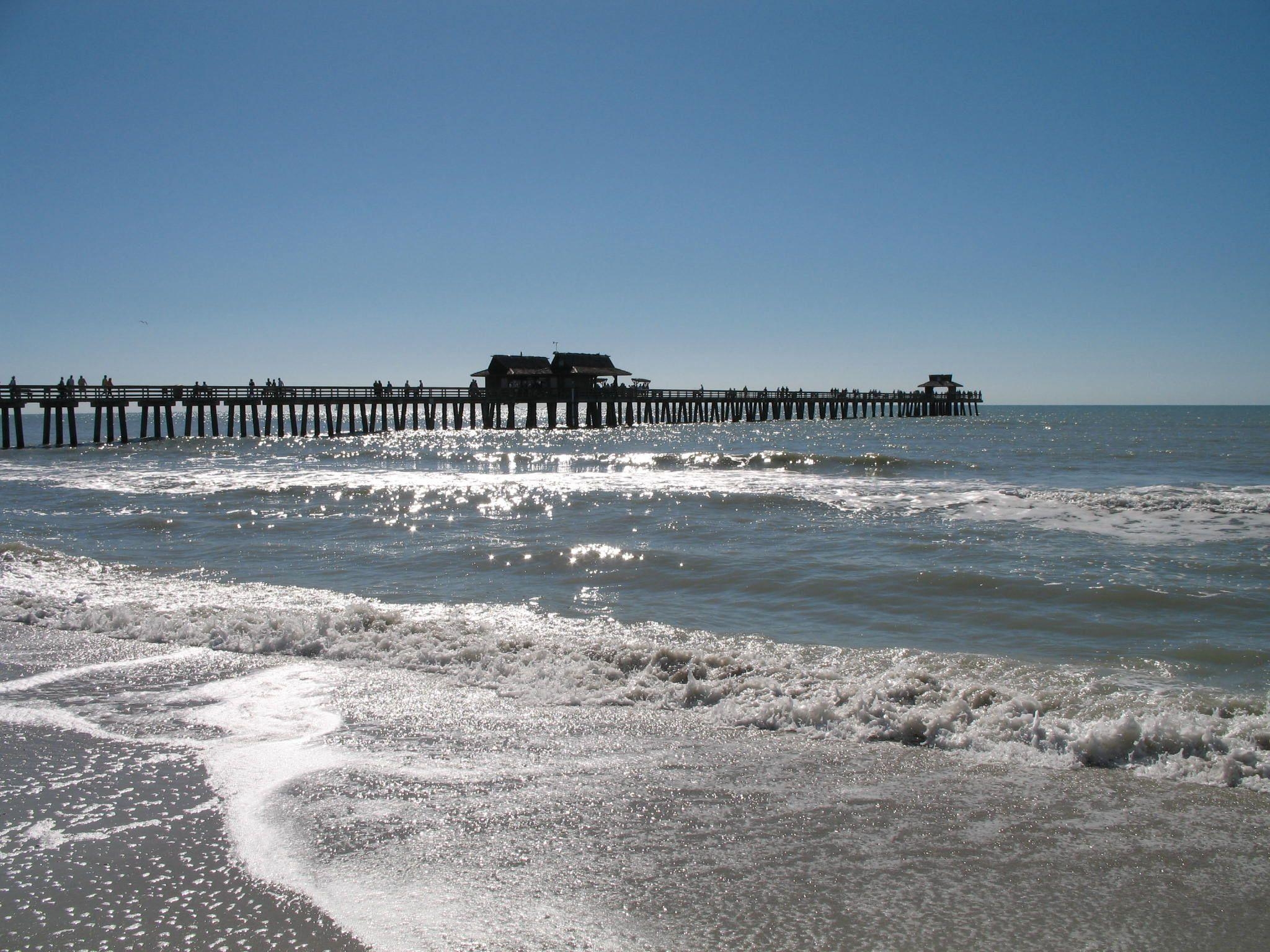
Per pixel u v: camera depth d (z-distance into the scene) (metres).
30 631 10.10
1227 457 37.12
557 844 5.00
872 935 4.12
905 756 6.24
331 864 4.78
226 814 5.37
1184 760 5.94
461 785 5.80
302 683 8.05
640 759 6.21
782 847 4.94
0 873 4.69
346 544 16.16
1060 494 21.56
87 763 6.18
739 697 7.41
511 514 19.83
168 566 14.26
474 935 4.14
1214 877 4.59
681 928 4.20
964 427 73.06
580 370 63.66
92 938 4.10
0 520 19.52
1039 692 7.47
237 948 4.03
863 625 10.37
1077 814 5.30
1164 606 10.99
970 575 12.59
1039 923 4.21
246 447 49.16
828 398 84.25
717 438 57.19
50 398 46.06
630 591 12.38
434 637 9.32
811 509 19.84
